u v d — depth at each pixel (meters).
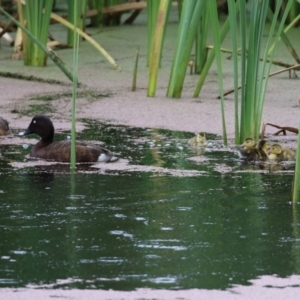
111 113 17.34
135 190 11.52
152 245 8.98
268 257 8.58
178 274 8.05
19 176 12.40
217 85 20.02
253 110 14.45
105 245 8.98
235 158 13.74
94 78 20.80
